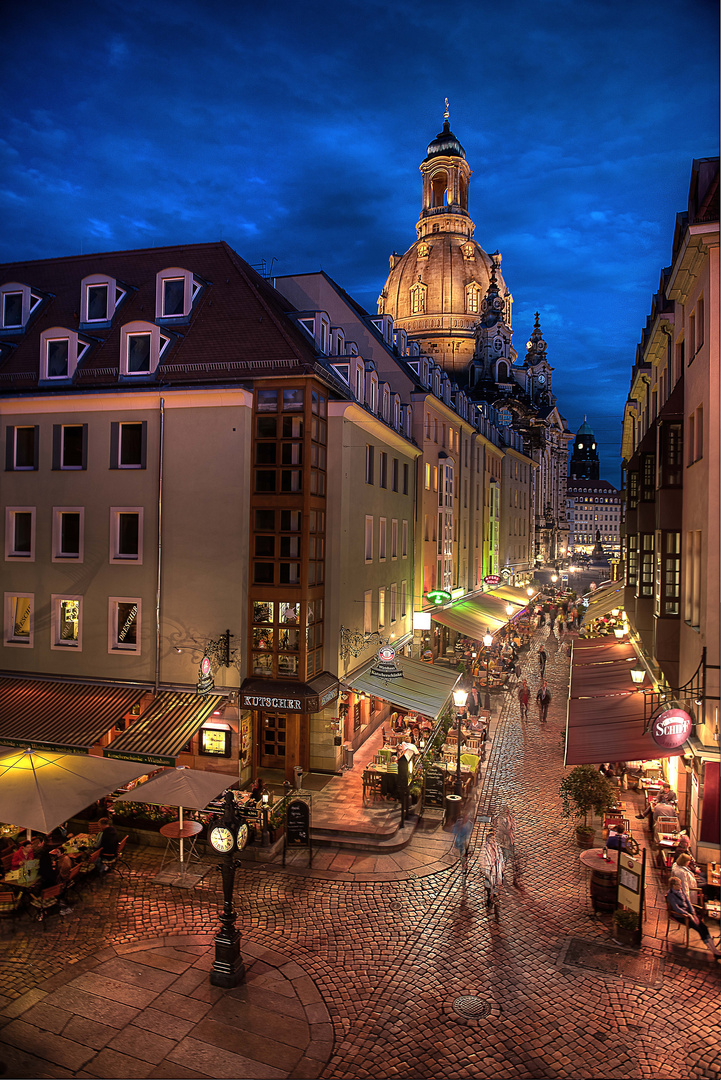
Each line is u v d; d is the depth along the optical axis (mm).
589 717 20094
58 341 22078
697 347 17547
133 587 20797
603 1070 9688
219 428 20062
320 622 21328
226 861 11438
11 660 21953
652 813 18016
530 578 71938
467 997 11227
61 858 14383
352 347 26172
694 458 17781
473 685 30844
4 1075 9172
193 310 22250
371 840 17344
